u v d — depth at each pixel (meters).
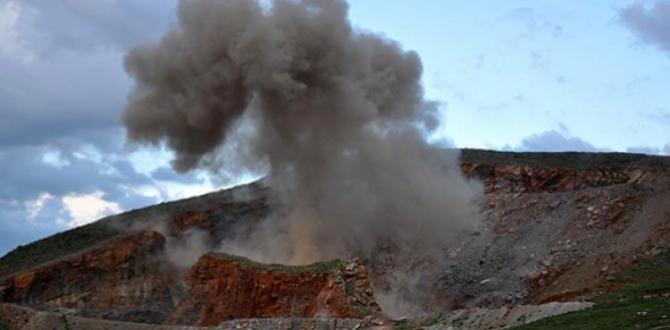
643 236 129.00
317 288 124.44
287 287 126.31
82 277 159.62
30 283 156.38
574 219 141.88
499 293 133.38
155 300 159.75
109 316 154.75
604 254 129.75
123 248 164.38
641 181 146.88
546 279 131.75
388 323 112.44
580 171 155.62
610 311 89.56
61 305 155.12
